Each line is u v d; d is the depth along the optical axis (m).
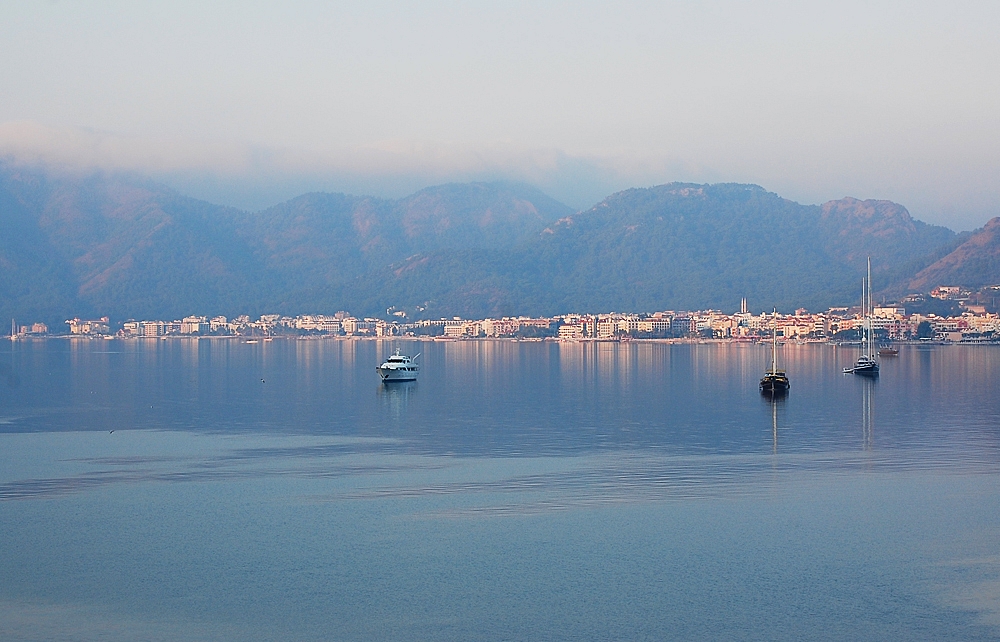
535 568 80.31
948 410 189.38
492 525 92.44
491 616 70.94
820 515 96.06
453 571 79.62
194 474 117.94
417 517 95.50
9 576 79.06
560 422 171.00
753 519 94.50
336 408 199.00
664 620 70.25
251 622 70.00
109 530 91.31
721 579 77.88
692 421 172.00
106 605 73.06
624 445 140.88
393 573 79.38
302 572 79.62
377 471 119.69
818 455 131.00
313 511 97.94
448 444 142.88
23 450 137.88
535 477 115.12
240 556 83.50
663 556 83.19
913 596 74.38
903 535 89.19
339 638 67.50
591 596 74.50
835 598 74.06
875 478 114.00
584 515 96.12
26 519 95.25
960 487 108.75
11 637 67.62
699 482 111.69
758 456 130.25
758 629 68.81
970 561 81.94
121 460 128.62
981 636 67.50
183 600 73.94
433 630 68.69
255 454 133.75
